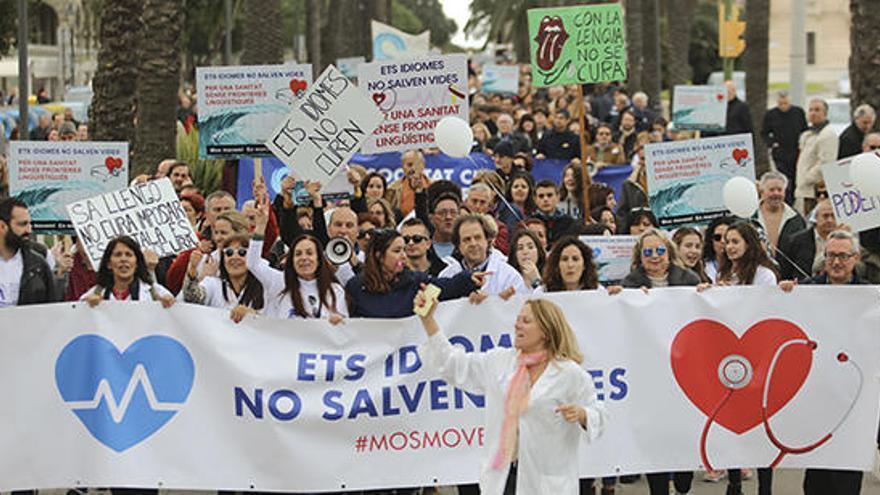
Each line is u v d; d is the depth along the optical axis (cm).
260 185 1127
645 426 983
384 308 971
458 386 842
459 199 1259
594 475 979
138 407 955
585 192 1502
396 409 962
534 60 1579
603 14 1580
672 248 1052
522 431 798
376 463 963
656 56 4462
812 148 2084
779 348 988
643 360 982
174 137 1891
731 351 986
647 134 2203
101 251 1077
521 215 1448
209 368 955
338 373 959
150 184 1096
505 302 970
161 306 955
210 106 1373
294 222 1198
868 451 991
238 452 958
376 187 1412
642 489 1134
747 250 1063
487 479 804
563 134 2203
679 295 985
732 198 1152
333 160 1135
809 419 991
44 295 1025
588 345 979
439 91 1375
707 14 8338
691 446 986
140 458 955
